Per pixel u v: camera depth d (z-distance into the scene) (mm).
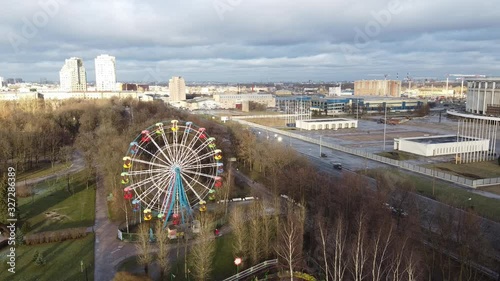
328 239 75188
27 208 106250
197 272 69875
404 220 78875
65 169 147625
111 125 192625
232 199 110438
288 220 77250
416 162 147000
